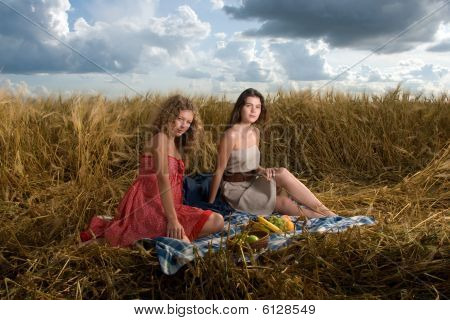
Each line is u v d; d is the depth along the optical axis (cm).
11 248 316
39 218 367
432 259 284
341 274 272
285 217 346
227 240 290
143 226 314
